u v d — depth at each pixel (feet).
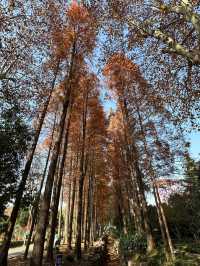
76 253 58.49
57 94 59.88
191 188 47.24
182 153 45.42
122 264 60.29
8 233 42.47
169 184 45.91
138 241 56.75
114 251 93.50
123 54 33.30
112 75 55.62
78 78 55.36
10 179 46.06
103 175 105.40
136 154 51.78
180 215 58.90
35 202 64.28
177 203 51.96
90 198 103.45
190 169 45.91
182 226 62.34
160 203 44.88
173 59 32.27
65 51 51.90
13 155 46.21
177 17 27.94
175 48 22.20
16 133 46.78
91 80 62.03
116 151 84.28
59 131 46.85
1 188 45.83
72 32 51.57
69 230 82.48
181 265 36.35
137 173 56.80
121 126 76.33
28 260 56.80
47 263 50.72
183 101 34.09
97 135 79.30
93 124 75.10
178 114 34.65
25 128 48.44
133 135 53.42
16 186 47.01
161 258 41.70
